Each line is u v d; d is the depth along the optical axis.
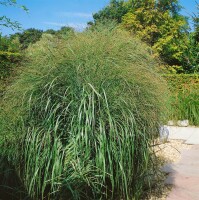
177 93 11.93
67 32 5.28
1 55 6.64
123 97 4.30
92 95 4.07
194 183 5.59
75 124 4.07
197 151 7.81
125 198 4.56
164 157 7.18
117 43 5.12
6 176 4.50
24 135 4.21
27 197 4.36
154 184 5.30
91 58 4.60
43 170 4.15
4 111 4.53
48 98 4.14
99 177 4.14
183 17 20.16
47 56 4.67
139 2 20.41
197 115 11.24
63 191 4.19
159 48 18.89
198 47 17.20
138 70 4.79
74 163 4.03
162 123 5.16
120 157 4.08
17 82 4.52
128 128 4.10
